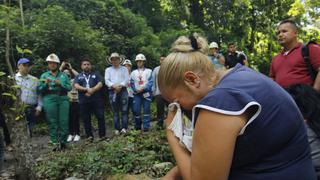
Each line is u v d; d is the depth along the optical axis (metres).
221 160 1.34
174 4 24.94
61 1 17.27
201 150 1.37
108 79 9.02
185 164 1.61
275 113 1.42
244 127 1.37
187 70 1.48
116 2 19.47
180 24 24.80
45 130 10.01
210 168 1.35
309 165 1.51
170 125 1.75
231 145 1.35
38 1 16.73
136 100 9.05
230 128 1.34
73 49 13.27
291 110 1.47
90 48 13.67
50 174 5.45
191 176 1.41
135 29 18.56
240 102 1.37
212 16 24.81
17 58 11.98
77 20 16.88
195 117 1.44
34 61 11.82
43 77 7.27
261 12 26.27
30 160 4.56
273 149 1.43
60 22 13.09
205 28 24.53
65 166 5.66
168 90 1.54
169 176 1.76
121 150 5.61
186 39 1.55
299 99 2.28
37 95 7.54
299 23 23.33
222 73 1.55
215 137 1.34
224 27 24.94
